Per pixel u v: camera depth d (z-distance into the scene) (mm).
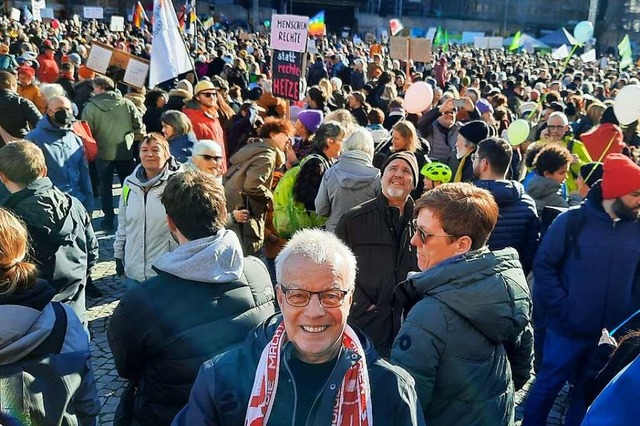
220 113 7918
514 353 2484
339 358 1613
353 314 3283
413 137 4859
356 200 4051
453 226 2264
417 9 54531
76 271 3535
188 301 2264
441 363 2160
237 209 4496
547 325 3393
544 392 3314
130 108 7059
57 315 2133
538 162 4250
